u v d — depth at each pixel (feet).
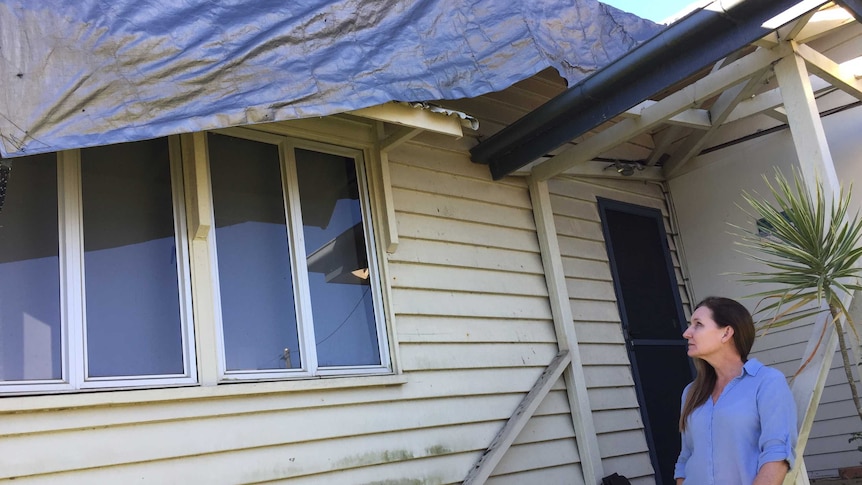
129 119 8.40
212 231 11.46
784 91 12.85
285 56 9.81
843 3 11.18
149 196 11.03
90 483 9.27
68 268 9.91
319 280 12.57
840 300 11.51
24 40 7.94
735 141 18.65
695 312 8.71
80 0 8.45
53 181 10.22
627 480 15.05
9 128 7.60
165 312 10.70
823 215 11.34
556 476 14.49
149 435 9.84
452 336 13.76
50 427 9.09
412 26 11.18
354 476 11.64
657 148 19.24
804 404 9.44
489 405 13.84
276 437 10.91
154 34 8.79
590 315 16.80
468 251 14.70
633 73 12.62
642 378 17.26
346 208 13.35
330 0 10.43
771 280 11.23
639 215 19.25
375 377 12.14
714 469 7.91
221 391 10.40
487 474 12.89
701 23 11.58
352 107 10.21
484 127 16.05
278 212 12.44
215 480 10.23
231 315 11.37
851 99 16.65
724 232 18.90
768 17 11.18
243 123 9.23
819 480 16.14
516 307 15.10
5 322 9.39
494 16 11.96
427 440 12.69
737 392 8.02
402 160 14.24
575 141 17.90
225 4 9.56
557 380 15.21
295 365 11.82
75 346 9.70
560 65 12.38
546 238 16.05
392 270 13.35
